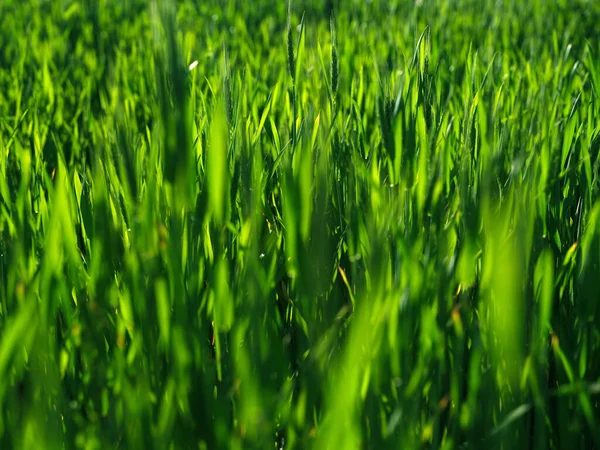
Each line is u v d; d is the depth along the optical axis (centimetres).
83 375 90
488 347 87
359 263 97
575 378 88
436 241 92
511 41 311
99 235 80
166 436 75
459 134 143
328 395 76
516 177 93
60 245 88
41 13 441
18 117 194
